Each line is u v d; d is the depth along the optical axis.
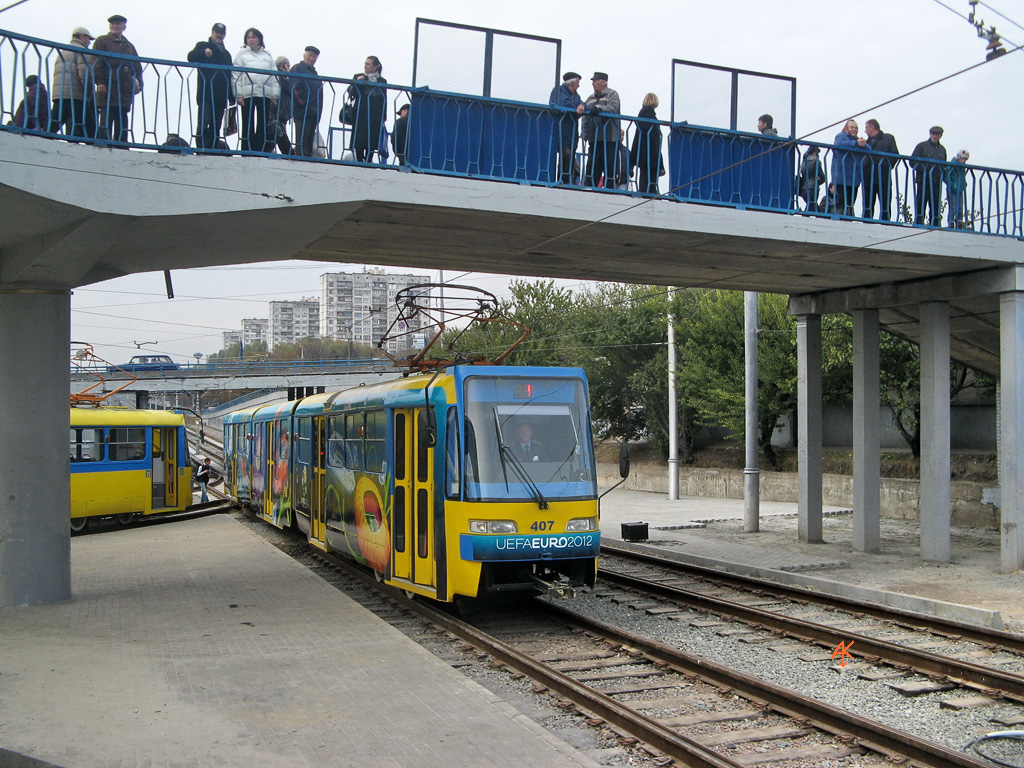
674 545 18.31
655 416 34.00
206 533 20.36
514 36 11.82
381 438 12.12
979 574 14.34
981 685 7.89
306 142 11.01
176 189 9.88
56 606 11.30
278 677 7.91
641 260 14.59
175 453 23.23
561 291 37.62
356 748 6.08
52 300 11.64
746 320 20.83
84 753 5.93
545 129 11.89
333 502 14.65
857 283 17.00
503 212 11.26
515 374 10.70
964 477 22.00
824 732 6.72
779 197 13.42
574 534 10.29
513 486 10.13
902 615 10.77
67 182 9.38
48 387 11.55
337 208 10.74
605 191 11.84
